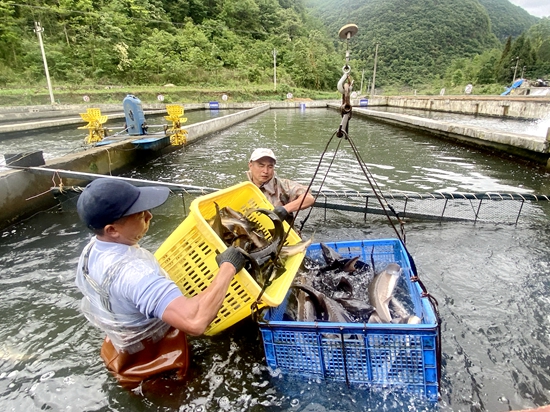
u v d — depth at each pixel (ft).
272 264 8.56
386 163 33.14
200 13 213.66
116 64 136.15
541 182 25.77
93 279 6.55
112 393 7.53
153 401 7.34
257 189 11.30
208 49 178.70
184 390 7.55
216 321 8.20
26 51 112.06
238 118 74.79
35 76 108.58
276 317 8.96
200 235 7.67
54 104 83.10
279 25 265.75
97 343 9.18
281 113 109.40
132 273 6.22
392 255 11.94
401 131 61.26
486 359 8.41
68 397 7.46
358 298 10.25
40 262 13.76
